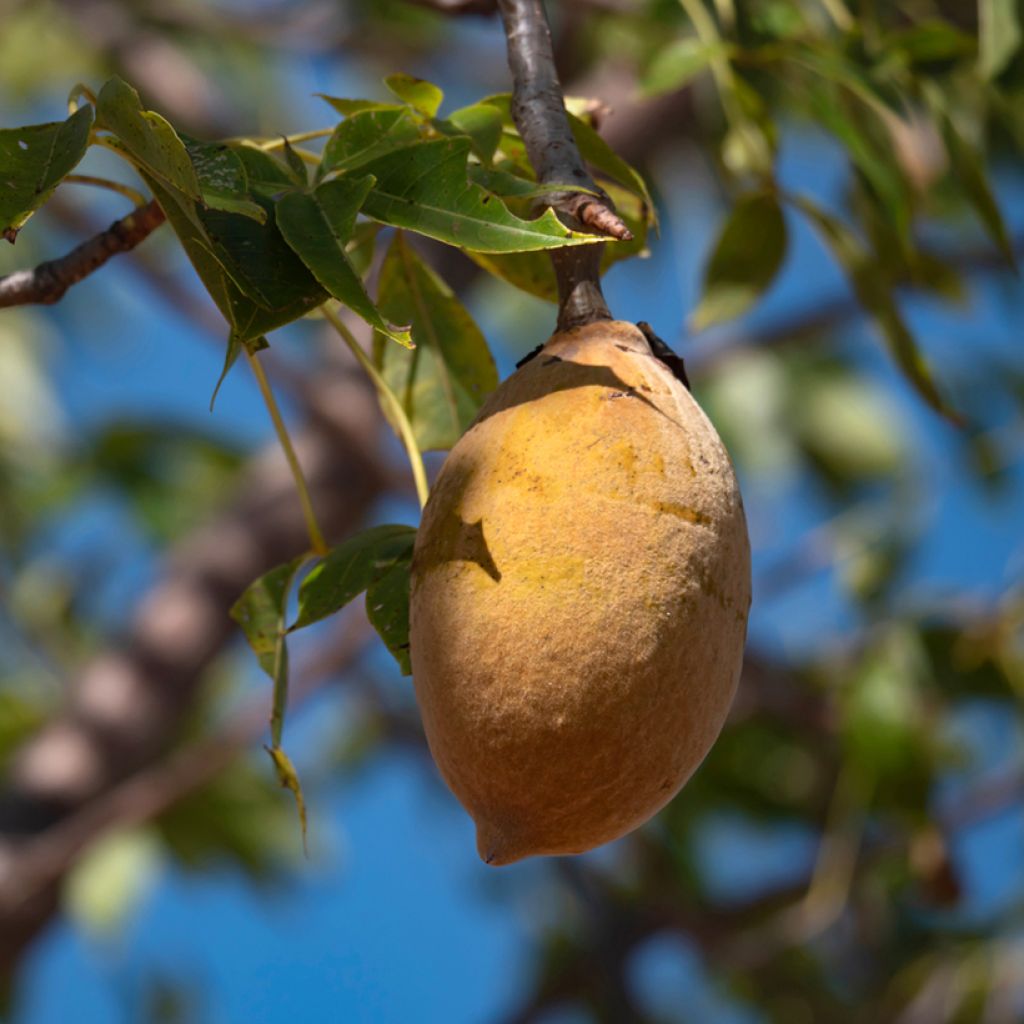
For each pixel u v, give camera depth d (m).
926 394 1.63
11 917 2.53
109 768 2.70
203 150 1.39
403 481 2.78
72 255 1.43
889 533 2.69
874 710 2.34
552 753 1.36
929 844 2.33
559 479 1.37
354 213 1.39
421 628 1.38
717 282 1.66
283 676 1.47
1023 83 1.74
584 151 1.50
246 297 1.37
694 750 1.38
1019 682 2.36
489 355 1.59
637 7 2.06
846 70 1.65
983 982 2.79
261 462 2.94
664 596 1.36
